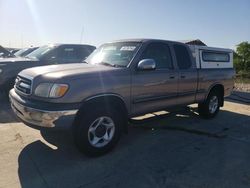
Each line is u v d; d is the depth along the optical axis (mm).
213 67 6488
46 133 5035
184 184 3389
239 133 5613
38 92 3811
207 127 5980
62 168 3717
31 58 8438
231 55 7219
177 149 4547
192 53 5883
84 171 3650
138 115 4777
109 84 4090
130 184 3350
